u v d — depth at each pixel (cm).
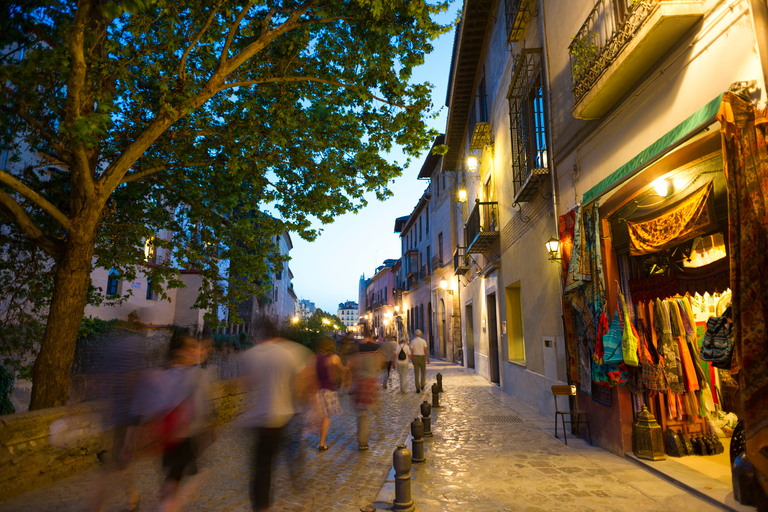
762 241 316
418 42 703
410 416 899
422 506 414
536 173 824
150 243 845
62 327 545
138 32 542
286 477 504
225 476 503
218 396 748
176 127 780
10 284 718
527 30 952
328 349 649
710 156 391
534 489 454
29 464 439
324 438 626
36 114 623
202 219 870
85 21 459
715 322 402
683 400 550
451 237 2423
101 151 728
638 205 516
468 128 1862
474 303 1867
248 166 755
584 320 655
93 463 515
